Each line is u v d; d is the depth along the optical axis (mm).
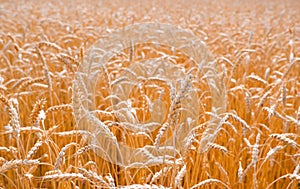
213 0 17750
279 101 3121
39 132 2381
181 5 14820
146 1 16109
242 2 17531
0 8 11281
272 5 16172
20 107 3820
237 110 3943
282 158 3289
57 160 2090
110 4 14477
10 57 6023
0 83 3426
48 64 5070
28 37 6914
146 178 2463
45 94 4168
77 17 9781
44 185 2896
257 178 2902
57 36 7047
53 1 14680
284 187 2936
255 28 8961
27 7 11703
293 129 3641
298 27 9031
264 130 3631
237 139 3236
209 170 2807
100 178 2002
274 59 5227
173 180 2145
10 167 1977
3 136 3211
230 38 6664
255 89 4098
